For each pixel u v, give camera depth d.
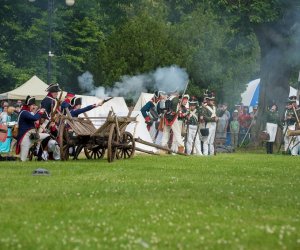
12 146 37.12
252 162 30.11
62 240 11.48
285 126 42.09
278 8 50.34
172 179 20.66
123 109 40.09
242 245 11.30
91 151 31.34
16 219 13.43
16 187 18.27
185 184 19.30
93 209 14.50
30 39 74.62
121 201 15.72
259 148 50.78
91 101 39.62
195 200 16.06
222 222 13.34
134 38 64.00
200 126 38.25
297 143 41.25
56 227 12.54
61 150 29.05
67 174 22.20
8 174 22.09
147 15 65.62
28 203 15.37
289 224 13.24
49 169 24.12
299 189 18.84
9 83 73.19
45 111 29.61
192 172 23.69
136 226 12.76
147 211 14.36
